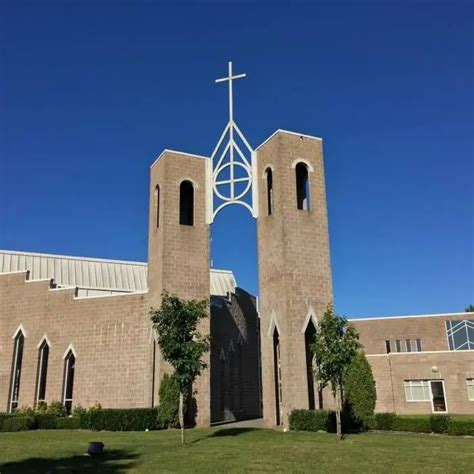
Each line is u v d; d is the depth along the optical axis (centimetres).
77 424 3216
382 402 5028
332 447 2106
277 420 3209
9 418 3120
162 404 3195
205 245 3759
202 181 3878
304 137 3609
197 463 1711
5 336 4072
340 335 2445
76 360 3816
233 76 4012
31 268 4841
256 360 4784
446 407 4822
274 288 3362
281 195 3412
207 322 3584
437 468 1603
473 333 5550
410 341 5747
